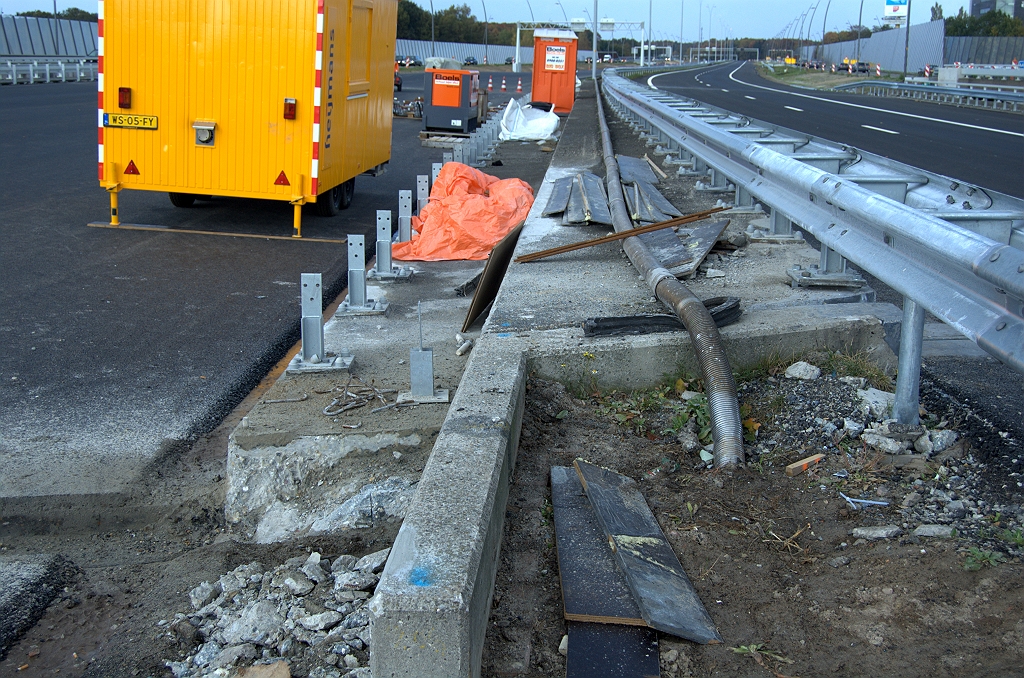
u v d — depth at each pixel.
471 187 10.98
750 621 2.96
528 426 4.38
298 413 4.85
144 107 10.82
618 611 2.94
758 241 7.74
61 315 7.27
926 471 3.88
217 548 4.12
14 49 48.84
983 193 4.95
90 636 3.47
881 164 6.84
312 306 5.56
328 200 12.10
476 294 6.67
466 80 23.61
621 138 19.34
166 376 5.99
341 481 4.47
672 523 3.54
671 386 4.78
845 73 83.44
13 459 4.68
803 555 3.32
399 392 5.17
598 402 4.70
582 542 3.36
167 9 10.59
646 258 6.51
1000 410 4.42
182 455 4.84
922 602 2.93
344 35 11.52
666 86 54.56
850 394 4.51
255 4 10.52
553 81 34.50
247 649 3.30
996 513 3.48
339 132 11.65
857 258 4.74
